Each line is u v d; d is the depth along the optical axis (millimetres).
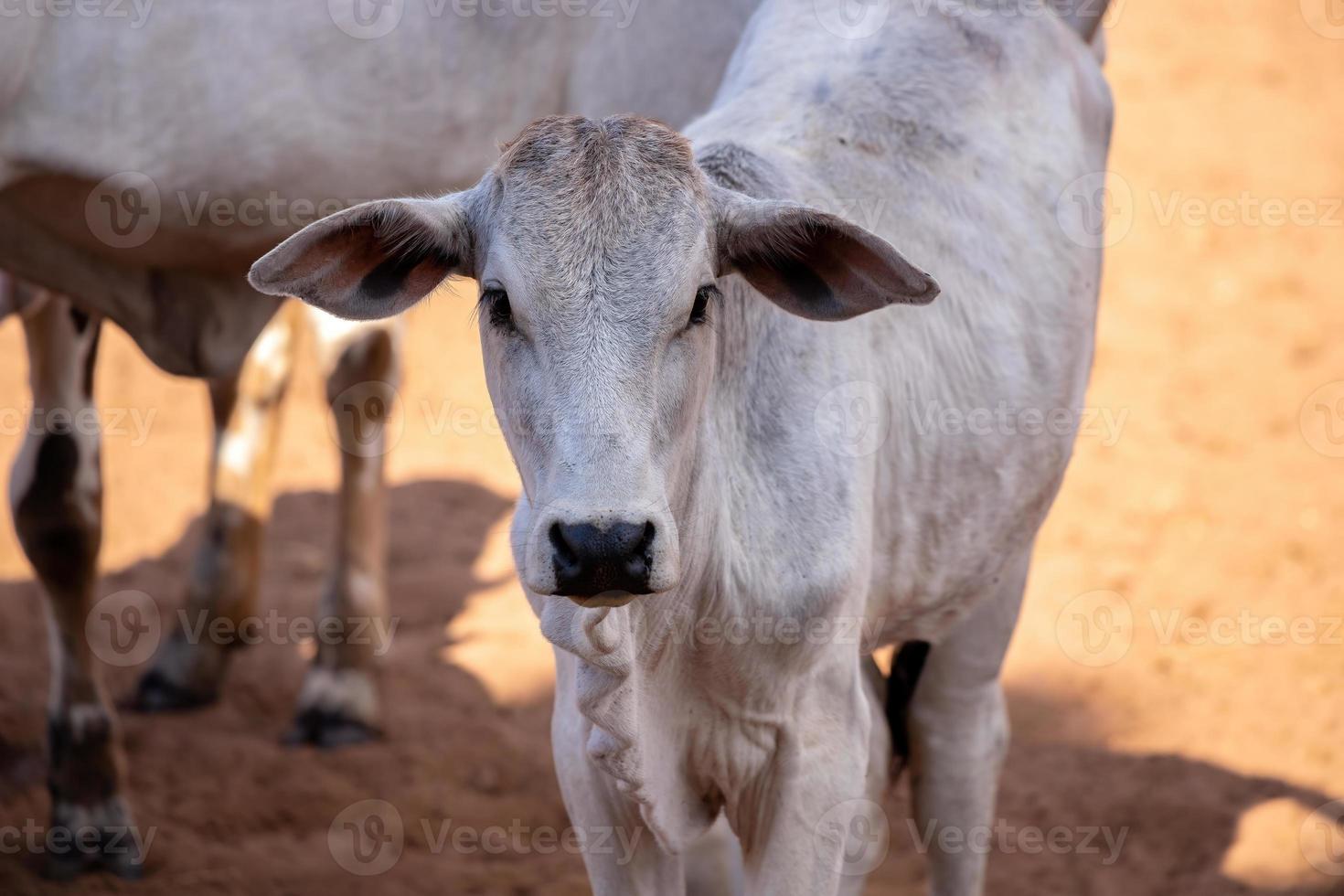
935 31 5047
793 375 4145
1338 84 15961
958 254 4750
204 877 6344
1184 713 7492
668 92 5891
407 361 12109
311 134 5762
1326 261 12641
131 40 5504
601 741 3916
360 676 7555
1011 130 5043
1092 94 5500
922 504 4660
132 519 10008
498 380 3633
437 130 5922
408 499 10266
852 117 4742
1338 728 7262
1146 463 9984
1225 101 15539
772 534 4047
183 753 7371
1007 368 4824
